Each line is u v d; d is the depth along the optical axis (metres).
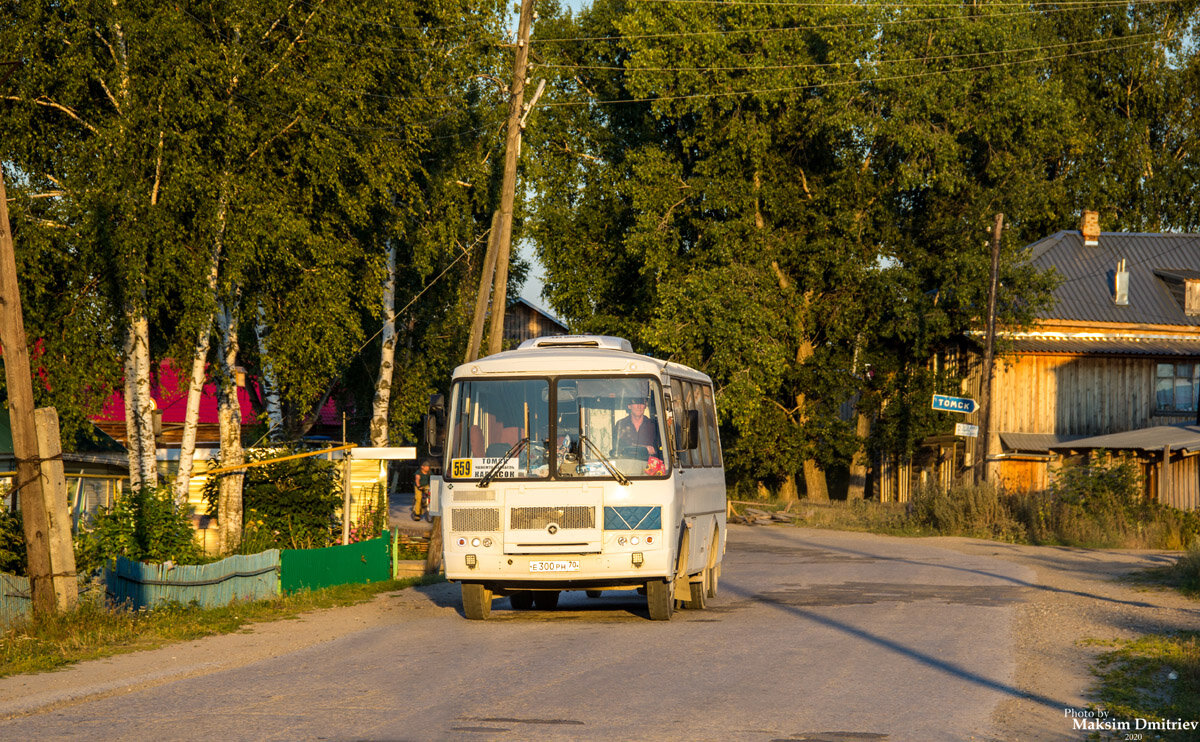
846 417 131.88
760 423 105.50
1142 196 132.50
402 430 86.06
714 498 38.56
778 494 115.62
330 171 50.38
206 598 32.91
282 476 57.34
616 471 30.62
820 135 104.75
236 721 17.52
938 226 106.81
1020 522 71.38
